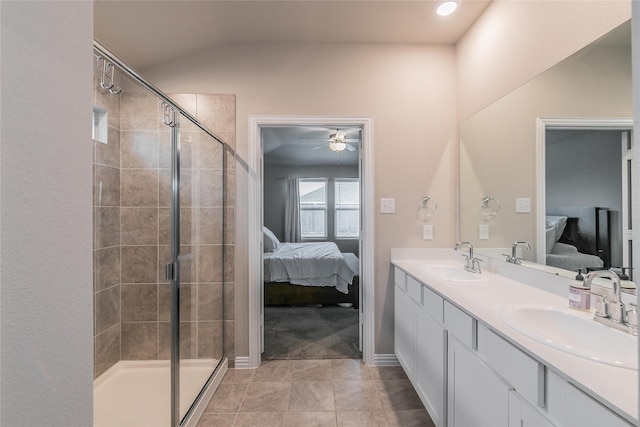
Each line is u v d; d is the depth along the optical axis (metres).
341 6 2.01
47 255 0.50
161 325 2.06
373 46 2.45
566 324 1.16
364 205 2.48
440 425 1.53
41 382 0.49
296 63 2.43
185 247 2.06
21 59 0.45
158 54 2.30
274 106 2.42
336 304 4.08
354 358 2.55
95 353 1.94
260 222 2.49
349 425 1.76
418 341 1.87
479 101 2.14
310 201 6.80
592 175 1.30
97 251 1.98
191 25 2.14
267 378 2.25
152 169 2.10
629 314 1.00
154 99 2.11
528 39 1.67
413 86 2.46
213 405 1.95
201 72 2.40
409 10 2.06
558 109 1.47
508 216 1.82
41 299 0.49
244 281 2.41
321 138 4.68
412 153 2.46
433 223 2.46
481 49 2.11
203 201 2.26
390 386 2.15
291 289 3.89
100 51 1.15
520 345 0.92
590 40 1.32
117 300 2.09
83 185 0.58
